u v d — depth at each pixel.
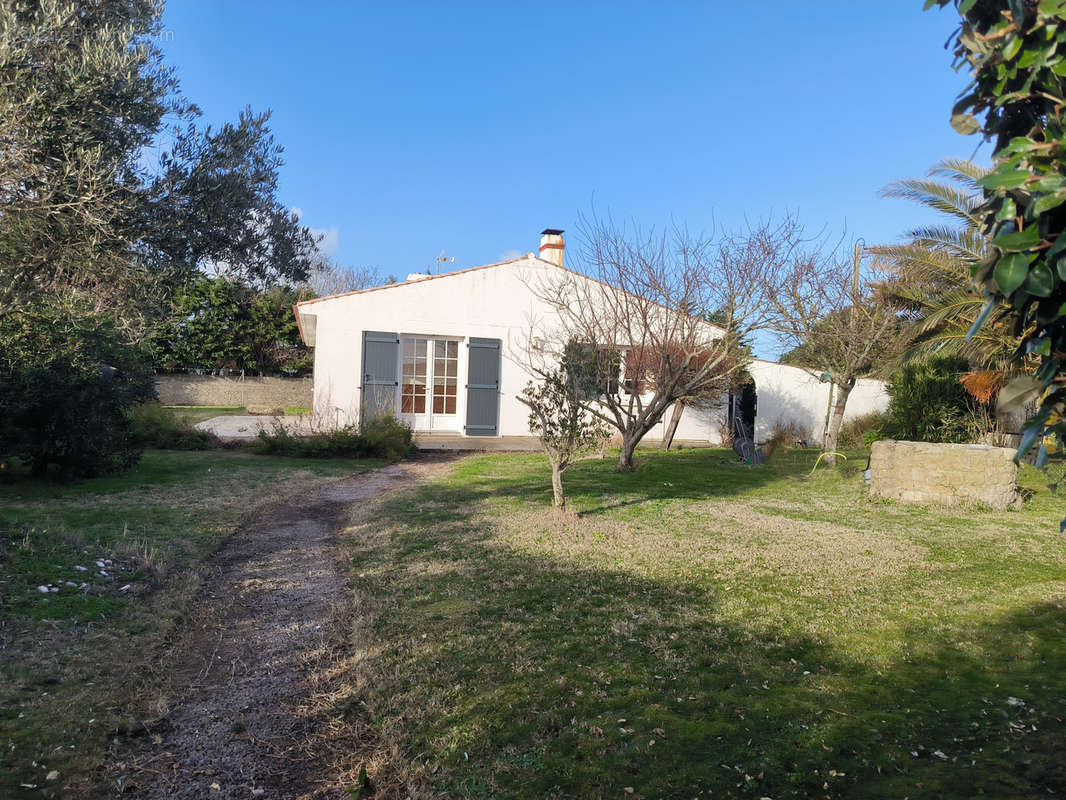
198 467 11.66
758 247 12.09
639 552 6.61
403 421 16.69
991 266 1.56
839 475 12.38
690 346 11.84
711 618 4.82
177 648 4.34
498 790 2.84
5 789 2.76
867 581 5.80
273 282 6.27
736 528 7.84
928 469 9.63
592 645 4.31
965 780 2.86
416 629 4.59
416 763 3.06
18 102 4.44
